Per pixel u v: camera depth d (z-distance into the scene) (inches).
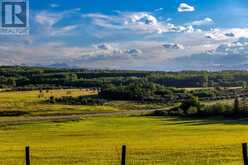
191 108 5885.8
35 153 1868.8
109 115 6117.1
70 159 1619.1
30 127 4451.3
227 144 2130.9
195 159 1539.1
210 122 4977.9
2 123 4822.8
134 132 3779.5
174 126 4483.3
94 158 1631.4
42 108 7037.4
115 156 1679.4
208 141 2474.2
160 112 6087.6
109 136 3344.0
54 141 2906.0
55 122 4995.1
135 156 1668.3
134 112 6692.9
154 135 3366.1
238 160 1497.3
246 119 5275.6
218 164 1393.9
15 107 7091.5
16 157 1715.1
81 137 3287.4
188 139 2763.3
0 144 2696.9
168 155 1681.8
